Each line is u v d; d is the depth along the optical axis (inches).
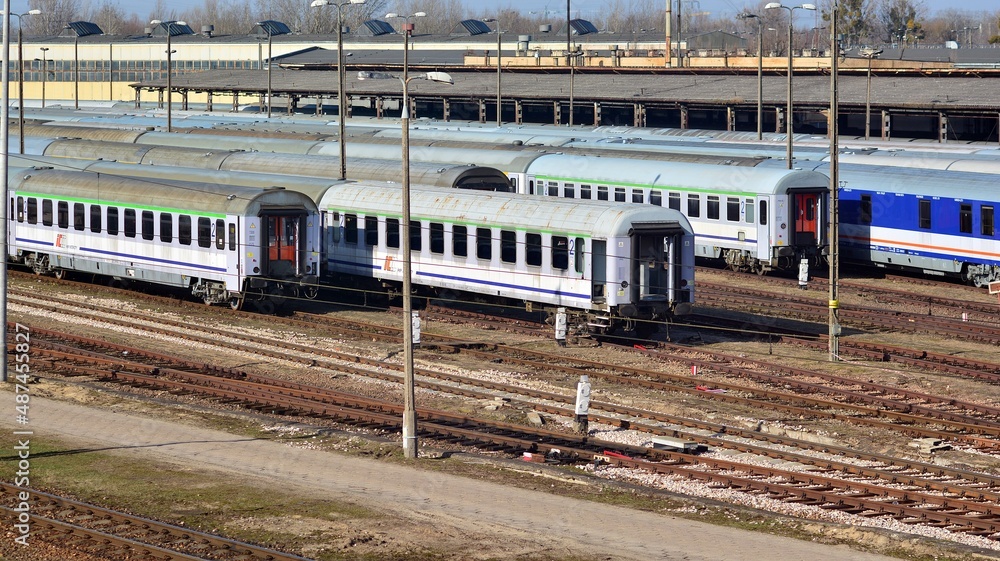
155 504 3673.7
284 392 5231.3
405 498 3762.3
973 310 7214.6
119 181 7652.6
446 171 7691.9
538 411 4955.7
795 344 6269.7
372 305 7480.3
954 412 4909.0
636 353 6008.9
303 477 3991.1
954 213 7819.9
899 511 3661.4
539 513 3622.0
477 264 6732.3
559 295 6304.1
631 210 6107.3
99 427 4608.8
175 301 7342.5
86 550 3284.9
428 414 4849.9
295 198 6988.2
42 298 7440.9
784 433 4623.5
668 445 4409.5
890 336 6476.4
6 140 5378.9
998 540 3454.7
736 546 3336.6
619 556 3248.0
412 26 6092.5
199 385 5319.9
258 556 3221.0
